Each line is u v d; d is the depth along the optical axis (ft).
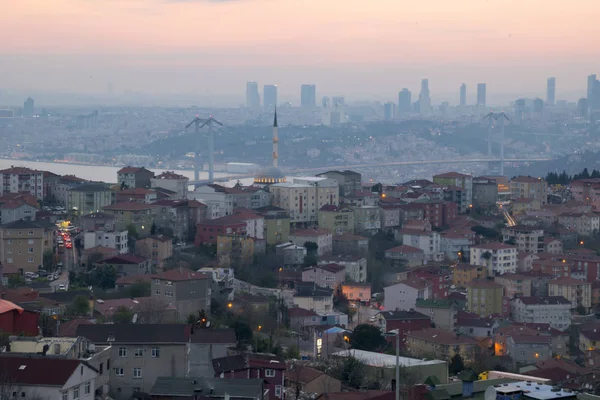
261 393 448.24
